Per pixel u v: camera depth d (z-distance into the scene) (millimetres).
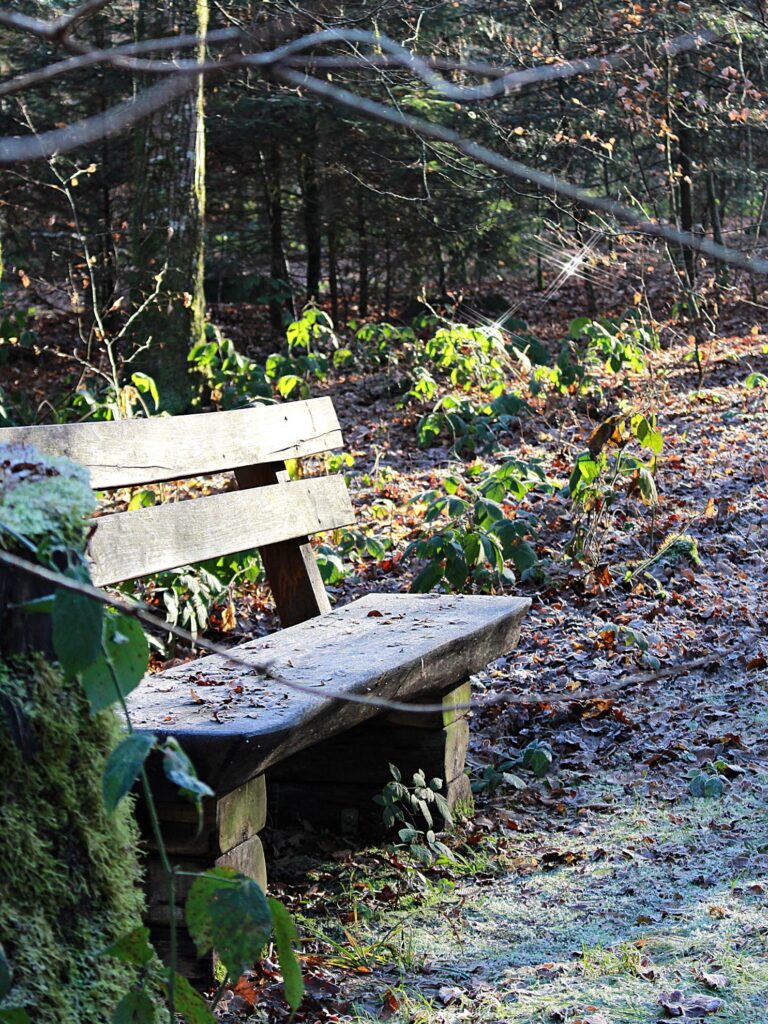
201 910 1422
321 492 4273
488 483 6199
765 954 2604
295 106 13906
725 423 9469
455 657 3340
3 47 13031
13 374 13320
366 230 17484
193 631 4988
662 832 3406
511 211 14891
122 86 13648
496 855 3322
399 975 2627
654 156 15328
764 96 11672
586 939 2760
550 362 13281
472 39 10422
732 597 5711
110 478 3189
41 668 1697
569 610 5652
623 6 9766
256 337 18531
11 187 13797
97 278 14820
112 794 1262
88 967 1723
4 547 1585
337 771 3527
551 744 4203
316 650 3223
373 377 12766
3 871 1623
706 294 14492
